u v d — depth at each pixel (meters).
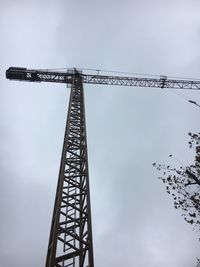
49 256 22.92
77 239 22.80
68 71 70.69
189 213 19.44
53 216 25.34
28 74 70.44
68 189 27.67
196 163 19.69
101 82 74.25
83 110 43.38
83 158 31.48
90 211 24.67
